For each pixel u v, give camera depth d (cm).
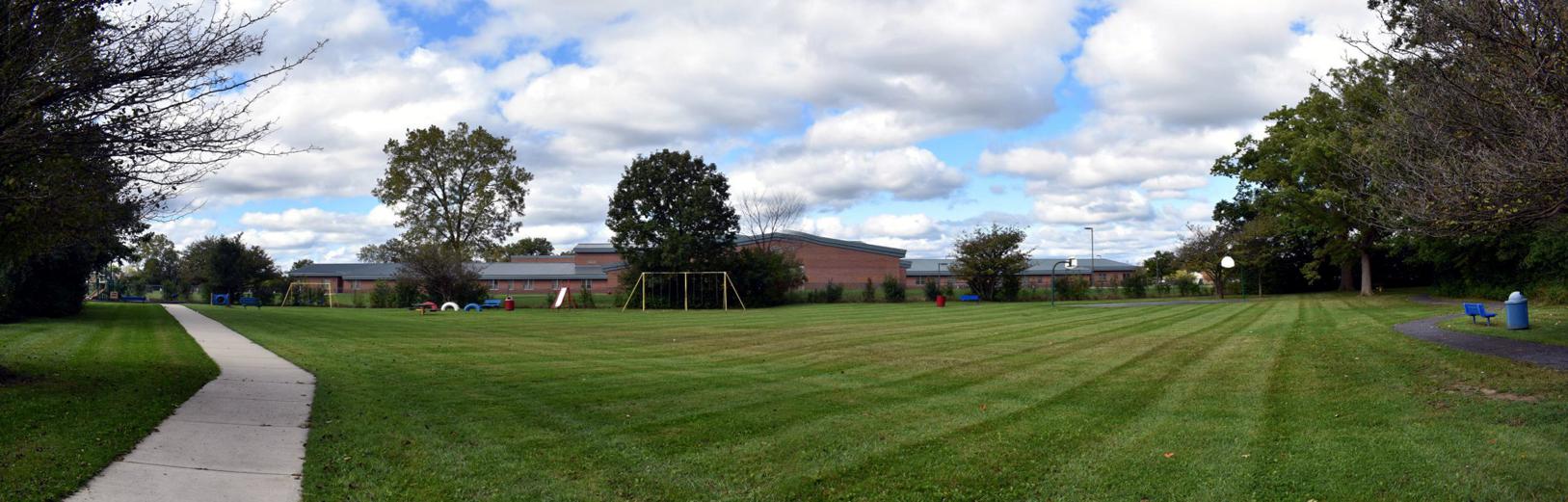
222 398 1103
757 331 2650
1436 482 675
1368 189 1575
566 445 854
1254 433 892
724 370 1544
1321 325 2322
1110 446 845
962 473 747
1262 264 5253
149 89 916
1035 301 5506
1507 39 896
